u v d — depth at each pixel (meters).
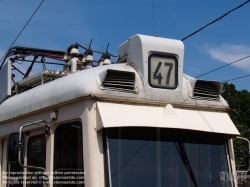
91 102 4.37
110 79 4.50
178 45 4.88
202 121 4.82
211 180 4.74
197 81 4.99
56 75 6.01
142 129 4.51
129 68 4.77
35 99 5.27
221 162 4.87
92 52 6.96
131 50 4.89
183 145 4.68
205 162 4.77
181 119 4.68
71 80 4.72
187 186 4.58
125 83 4.57
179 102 4.79
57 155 4.72
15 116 5.69
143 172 4.40
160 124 4.50
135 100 4.55
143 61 4.69
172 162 4.57
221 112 5.11
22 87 6.62
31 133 5.31
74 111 4.53
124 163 4.34
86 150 4.29
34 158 5.17
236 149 15.66
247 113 33.75
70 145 4.55
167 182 4.48
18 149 4.50
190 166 4.64
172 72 4.80
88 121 4.33
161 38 4.86
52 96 4.90
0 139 6.28
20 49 8.30
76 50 6.94
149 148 4.49
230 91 34.78
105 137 4.33
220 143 4.94
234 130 4.97
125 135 4.42
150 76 4.68
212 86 5.12
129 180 4.32
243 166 5.02
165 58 4.79
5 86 6.63
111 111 4.37
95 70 4.73
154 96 4.66
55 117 4.78
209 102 5.02
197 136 4.79
